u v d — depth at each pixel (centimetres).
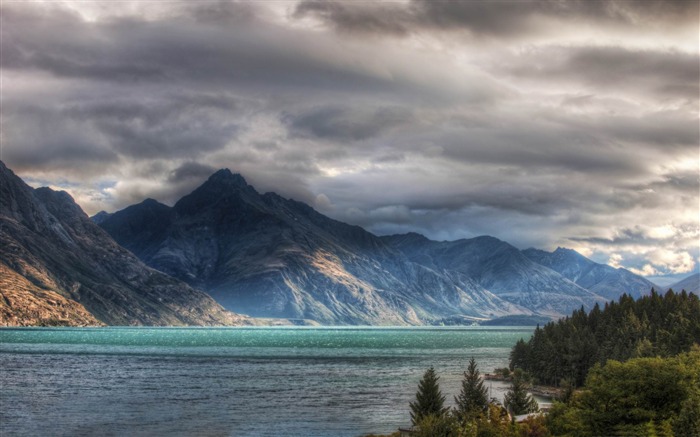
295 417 18975
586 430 11944
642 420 11744
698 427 10450
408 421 18350
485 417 13350
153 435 16575
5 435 16438
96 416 18962
